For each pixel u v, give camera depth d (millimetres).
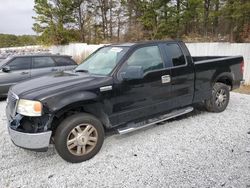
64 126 3457
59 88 3516
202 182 3014
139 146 4070
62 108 3402
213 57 6070
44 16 28562
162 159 3615
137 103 4172
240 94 7918
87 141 3672
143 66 4273
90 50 19609
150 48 4465
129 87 4027
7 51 24375
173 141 4223
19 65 8273
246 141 4148
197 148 3932
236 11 14359
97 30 30547
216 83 5590
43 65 8773
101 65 4359
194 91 5043
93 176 3246
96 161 3637
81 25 29984
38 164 3592
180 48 4891
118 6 28781
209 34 18484
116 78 3922
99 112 3785
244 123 5000
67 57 9562
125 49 4289
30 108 3312
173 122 5148
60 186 3049
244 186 2908
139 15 25312
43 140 3330
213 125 4922
